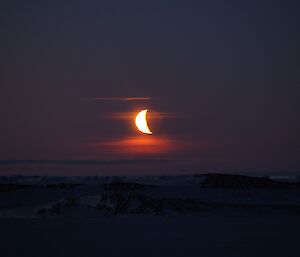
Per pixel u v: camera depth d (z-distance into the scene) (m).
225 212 60.22
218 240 42.00
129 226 49.72
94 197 60.88
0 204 66.69
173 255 35.19
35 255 35.81
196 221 53.59
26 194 72.25
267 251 36.78
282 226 50.12
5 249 38.09
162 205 60.22
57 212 57.97
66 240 42.06
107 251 37.06
